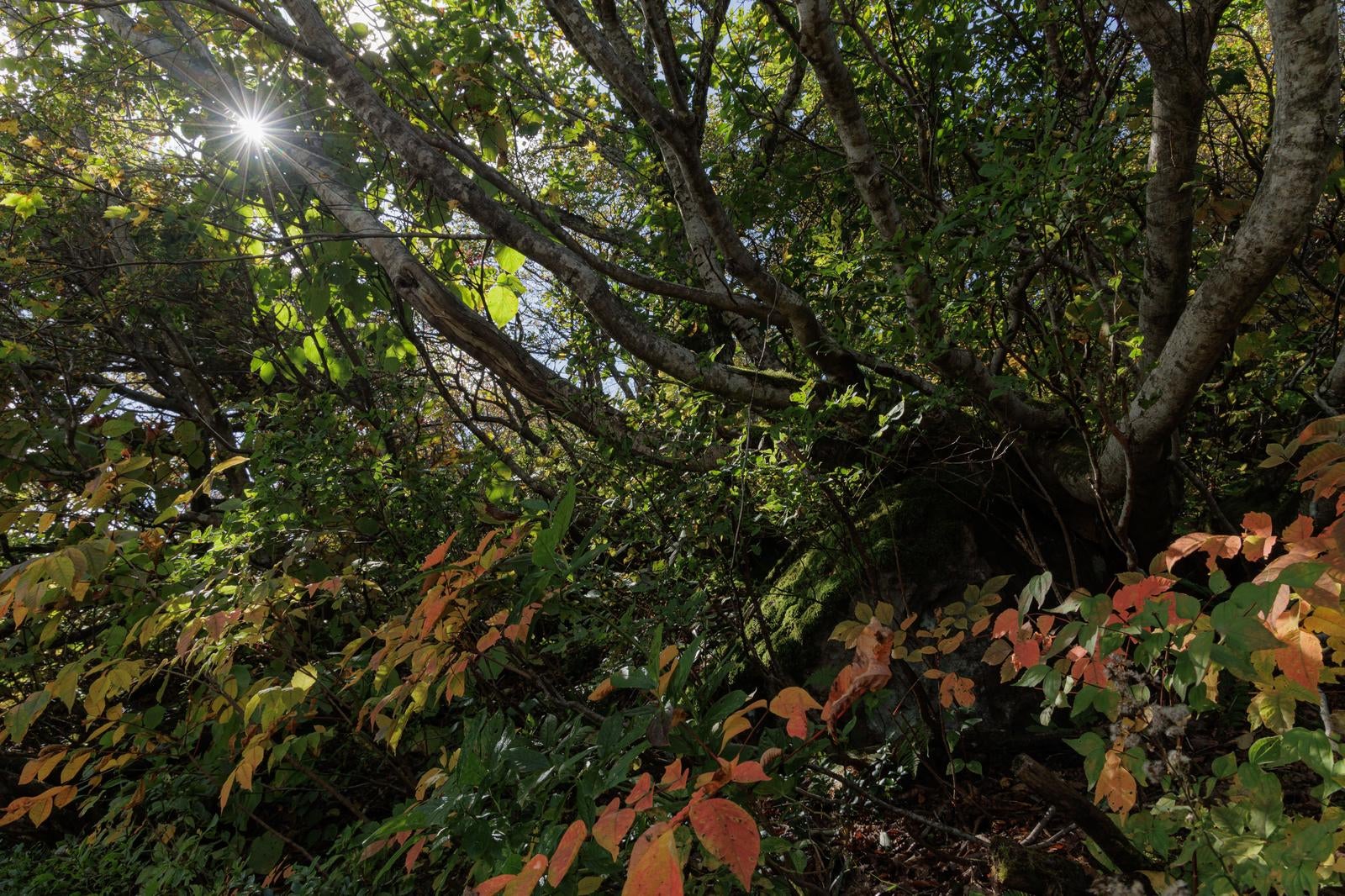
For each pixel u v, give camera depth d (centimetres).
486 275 452
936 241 258
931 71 395
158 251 573
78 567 199
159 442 317
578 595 228
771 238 518
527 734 198
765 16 454
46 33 441
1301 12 204
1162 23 243
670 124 297
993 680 293
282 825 335
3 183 461
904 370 353
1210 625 115
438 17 420
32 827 359
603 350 438
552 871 100
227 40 424
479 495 359
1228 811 129
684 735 134
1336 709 202
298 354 498
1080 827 151
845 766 261
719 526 290
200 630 244
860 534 345
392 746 204
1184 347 255
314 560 314
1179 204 265
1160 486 315
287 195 448
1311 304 342
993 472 319
